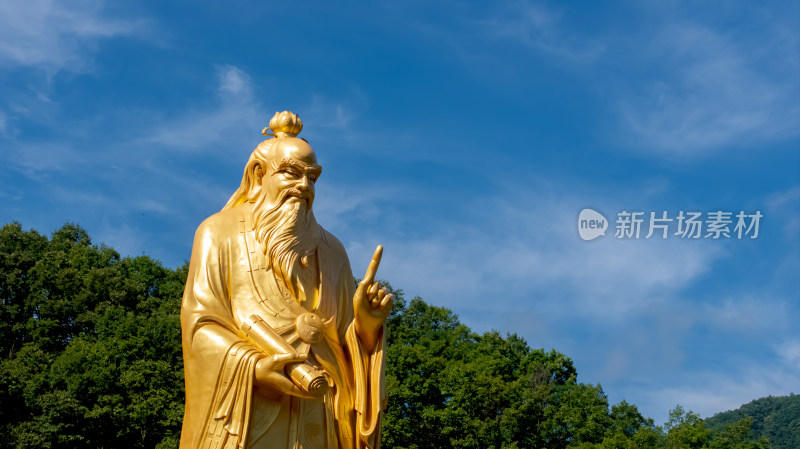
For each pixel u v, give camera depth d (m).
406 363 46.31
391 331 52.38
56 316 46.59
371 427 10.52
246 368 9.68
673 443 43.44
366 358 10.88
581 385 48.38
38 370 40.53
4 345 45.31
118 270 53.00
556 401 48.03
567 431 44.88
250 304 10.41
